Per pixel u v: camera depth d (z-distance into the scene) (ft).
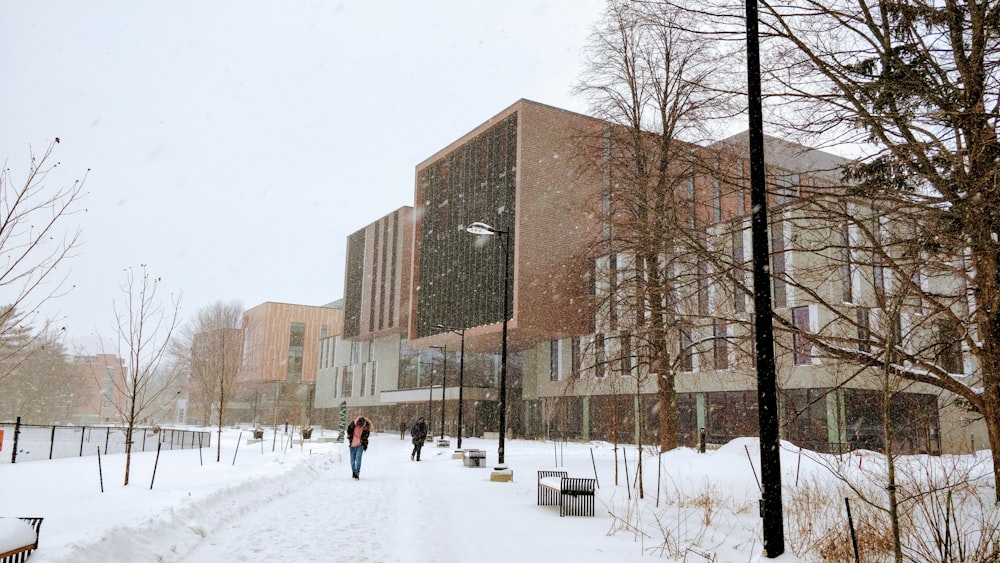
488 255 190.29
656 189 57.52
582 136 75.82
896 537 18.29
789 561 20.43
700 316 43.50
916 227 29.32
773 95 31.30
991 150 26.48
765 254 23.54
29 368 205.26
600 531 28.94
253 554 23.68
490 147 197.36
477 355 232.94
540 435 188.44
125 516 27.25
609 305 64.49
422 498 40.40
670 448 66.08
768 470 21.75
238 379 382.42
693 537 27.43
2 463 60.29
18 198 26.30
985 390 31.19
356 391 311.47
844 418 100.17
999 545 21.50
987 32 27.73
